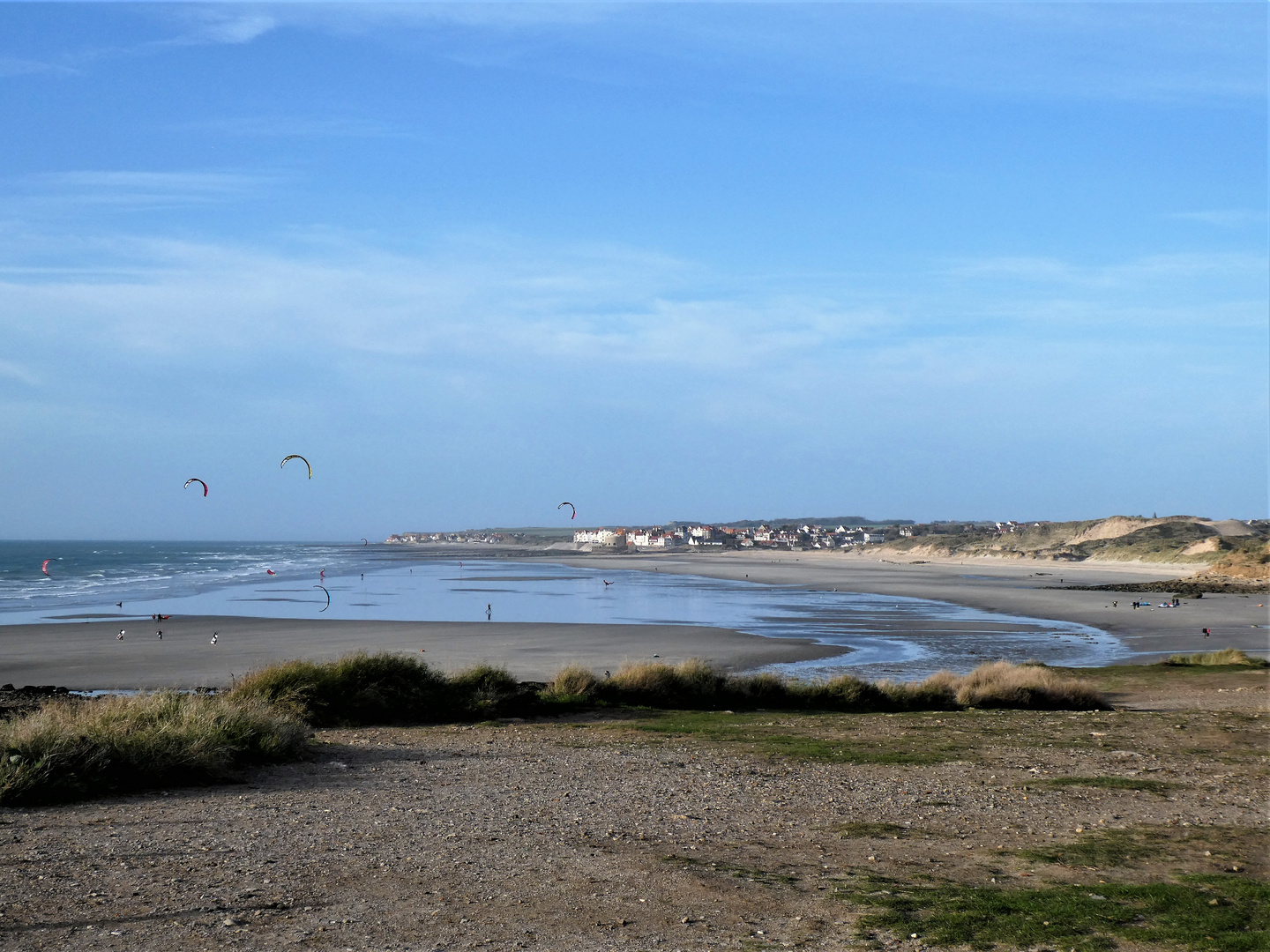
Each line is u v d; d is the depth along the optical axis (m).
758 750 14.49
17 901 6.54
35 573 114.81
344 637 43.88
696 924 6.38
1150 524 191.38
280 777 11.93
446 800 10.55
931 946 5.96
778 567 157.62
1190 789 11.42
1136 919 6.46
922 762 13.41
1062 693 22.06
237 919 6.29
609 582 101.62
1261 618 60.06
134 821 9.17
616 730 17.12
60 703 15.82
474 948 5.84
